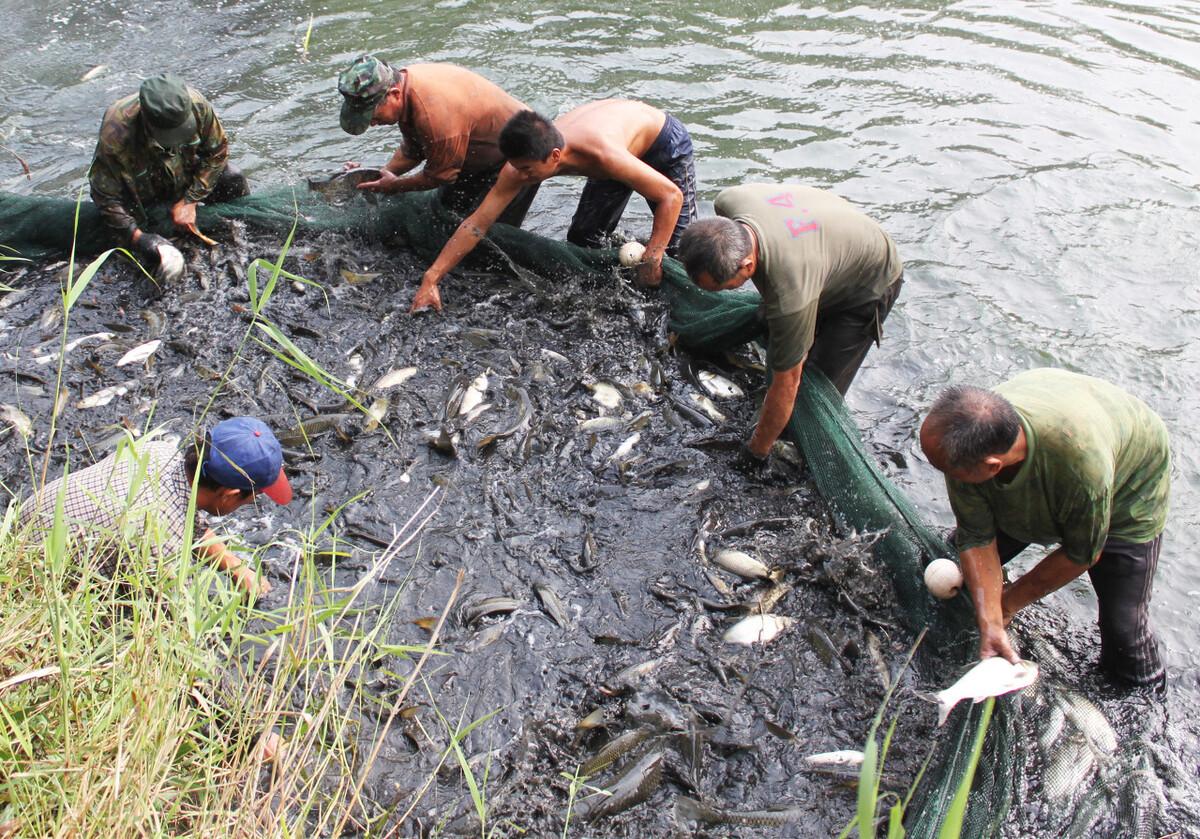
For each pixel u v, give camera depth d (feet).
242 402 17.79
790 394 15.38
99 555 11.36
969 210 24.45
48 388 17.84
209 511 12.76
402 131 20.17
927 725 13.23
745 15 33.76
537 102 27.71
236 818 10.12
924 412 19.16
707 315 19.15
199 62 29.60
